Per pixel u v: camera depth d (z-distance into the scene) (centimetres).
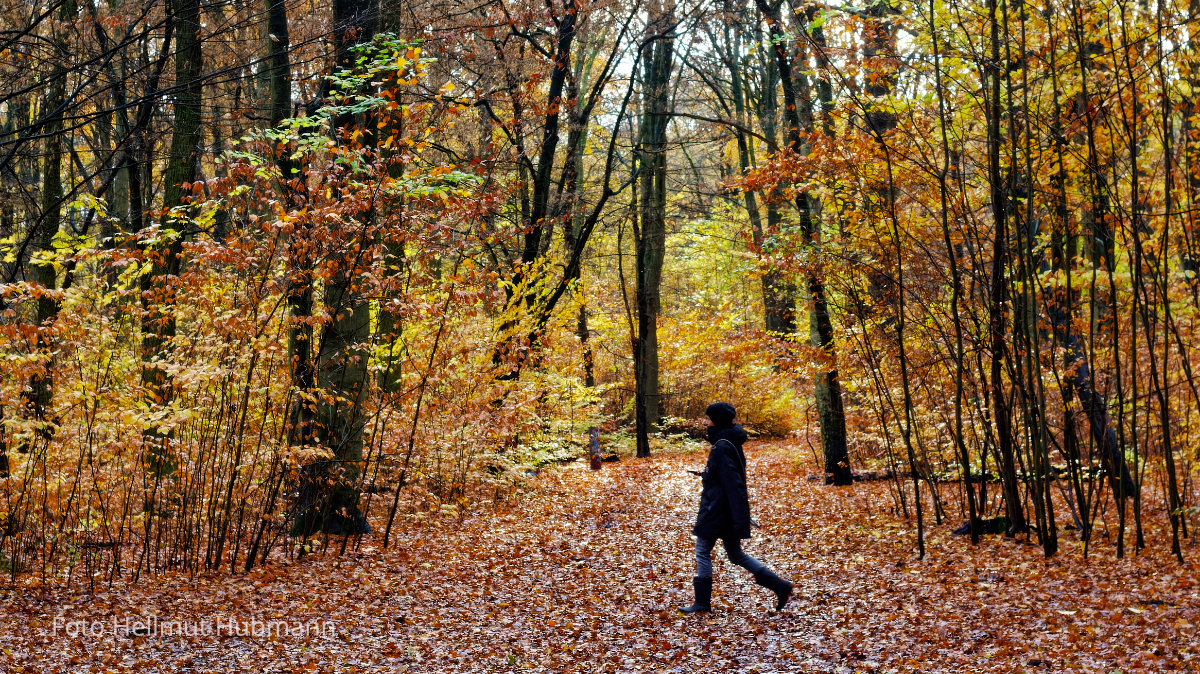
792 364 1084
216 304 765
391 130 852
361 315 884
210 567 747
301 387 804
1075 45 799
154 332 859
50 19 894
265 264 737
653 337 2536
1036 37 803
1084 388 929
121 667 462
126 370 774
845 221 985
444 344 946
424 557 834
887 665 469
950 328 927
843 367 1056
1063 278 812
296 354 834
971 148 880
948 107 834
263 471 790
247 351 736
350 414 870
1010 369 798
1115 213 807
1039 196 871
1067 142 772
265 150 745
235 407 765
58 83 893
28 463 684
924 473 1009
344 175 768
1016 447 869
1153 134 830
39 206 1129
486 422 1102
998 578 673
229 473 796
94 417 700
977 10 786
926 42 832
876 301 980
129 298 802
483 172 920
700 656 510
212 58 1093
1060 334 940
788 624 573
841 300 1085
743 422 2800
